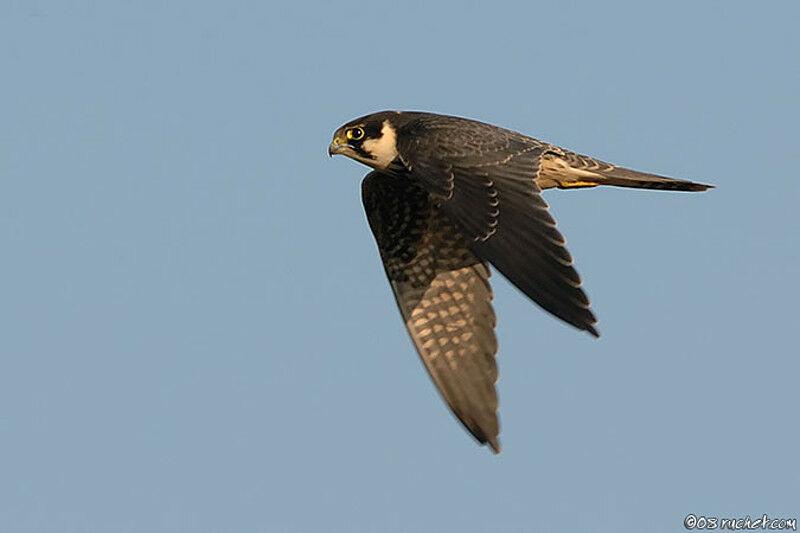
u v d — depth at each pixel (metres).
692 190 14.20
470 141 13.45
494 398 15.03
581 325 11.94
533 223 12.66
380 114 15.09
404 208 15.58
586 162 14.04
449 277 15.45
